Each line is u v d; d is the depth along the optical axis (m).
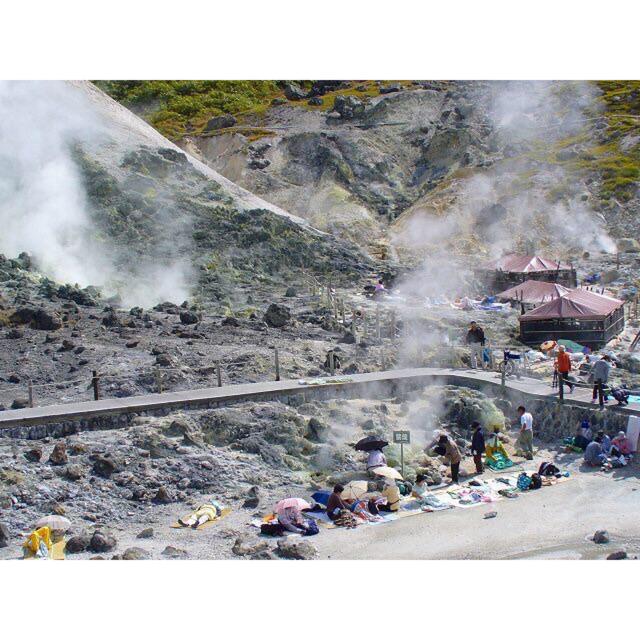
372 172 111.62
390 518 25.00
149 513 25.84
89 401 32.09
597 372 32.34
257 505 26.36
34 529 24.16
